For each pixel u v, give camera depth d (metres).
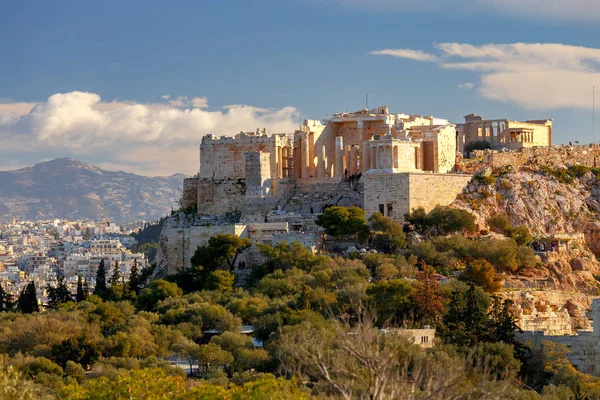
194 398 193.75
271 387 189.88
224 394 193.00
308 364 183.62
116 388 197.75
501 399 175.12
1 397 186.00
